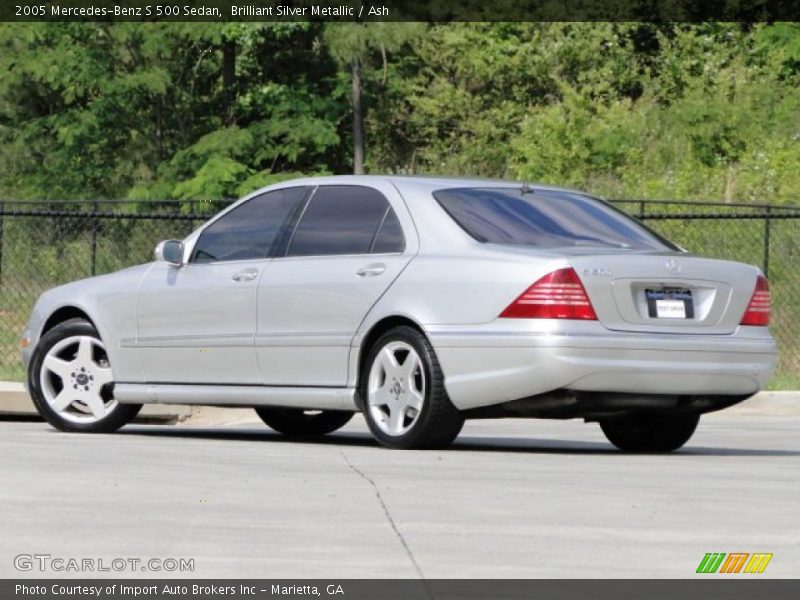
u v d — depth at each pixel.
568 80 93.19
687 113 80.69
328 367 23.56
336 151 95.31
